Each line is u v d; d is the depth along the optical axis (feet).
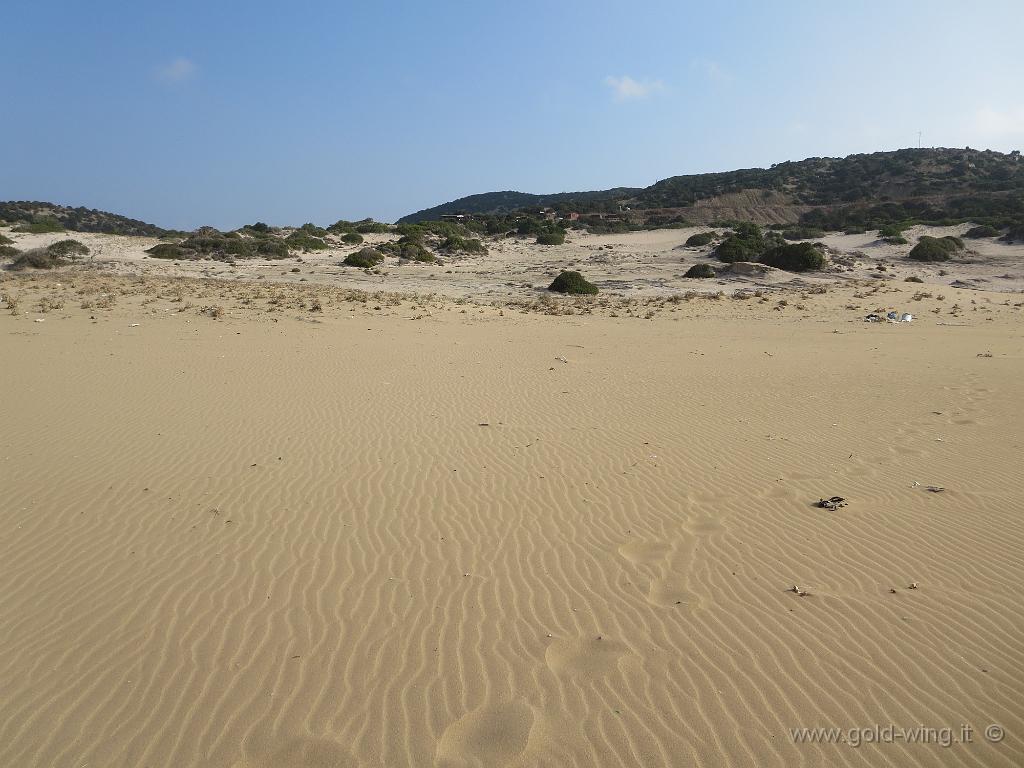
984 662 16.26
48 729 14.11
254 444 32.63
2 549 21.83
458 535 23.43
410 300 94.17
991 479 28.76
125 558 21.38
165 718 14.44
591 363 56.39
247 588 19.72
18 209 308.60
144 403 39.60
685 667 16.16
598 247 188.34
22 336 58.95
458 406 40.73
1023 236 162.50
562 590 19.83
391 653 16.74
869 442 34.32
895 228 187.32
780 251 137.18
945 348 66.64
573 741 13.83
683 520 24.84
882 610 18.60
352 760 13.33
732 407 41.57
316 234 194.59
